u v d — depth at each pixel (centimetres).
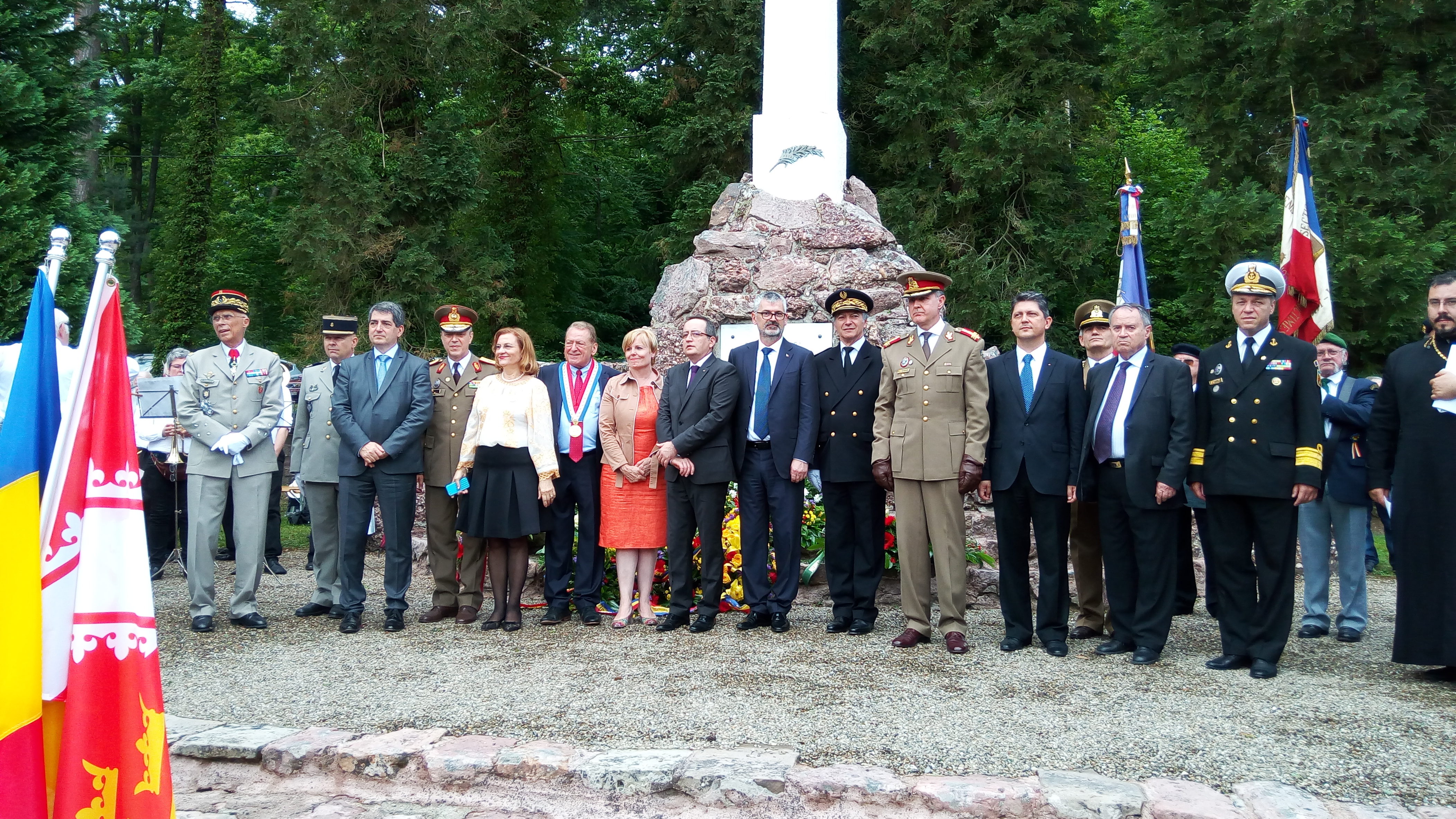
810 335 977
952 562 617
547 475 664
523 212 2323
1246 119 1736
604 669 557
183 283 2377
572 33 2402
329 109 1892
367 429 680
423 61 1906
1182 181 2420
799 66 1055
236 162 2588
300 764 418
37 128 1077
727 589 754
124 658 306
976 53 2155
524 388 676
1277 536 555
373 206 1855
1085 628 668
